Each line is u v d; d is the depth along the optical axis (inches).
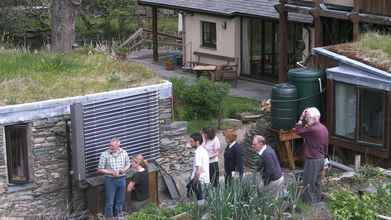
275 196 486.0
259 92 1089.4
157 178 629.0
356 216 471.5
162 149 660.1
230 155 579.8
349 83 677.9
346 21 1023.0
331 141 699.4
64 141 606.2
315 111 522.6
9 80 637.3
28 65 684.7
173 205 599.2
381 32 913.5
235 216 455.8
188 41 1274.6
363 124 672.4
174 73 1232.8
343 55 708.7
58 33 1031.6
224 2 1212.5
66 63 696.4
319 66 734.5
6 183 589.6
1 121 575.2
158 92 645.9
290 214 483.5
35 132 593.9
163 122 658.2
